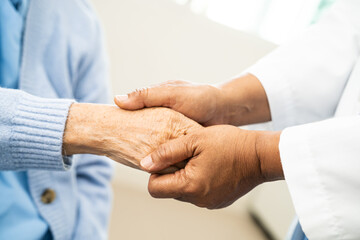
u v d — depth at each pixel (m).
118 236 1.24
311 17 1.44
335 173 0.43
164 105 0.55
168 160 0.49
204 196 0.49
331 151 0.44
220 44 1.41
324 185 0.44
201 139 0.48
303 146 0.45
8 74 0.58
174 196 0.50
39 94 0.60
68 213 0.63
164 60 1.41
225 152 0.47
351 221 0.43
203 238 1.39
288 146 0.45
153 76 1.43
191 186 0.48
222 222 1.54
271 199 1.49
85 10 0.69
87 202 0.67
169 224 1.40
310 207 0.44
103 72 0.70
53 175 0.62
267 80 0.59
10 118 0.47
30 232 0.59
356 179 0.43
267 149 0.47
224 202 0.51
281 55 0.61
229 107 0.59
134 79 1.43
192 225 1.45
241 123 0.62
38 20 0.61
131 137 0.51
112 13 1.31
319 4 1.42
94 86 0.68
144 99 0.53
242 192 0.50
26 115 0.47
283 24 1.47
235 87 0.59
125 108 0.52
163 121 0.52
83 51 0.66
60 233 0.61
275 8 1.44
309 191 0.44
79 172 0.67
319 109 0.60
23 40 0.60
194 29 1.37
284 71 0.60
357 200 0.43
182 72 1.44
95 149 0.51
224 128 0.49
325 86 0.58
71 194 0.64
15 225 0.58
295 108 0.60
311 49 0.60
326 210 0.44
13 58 0.59
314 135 0.45
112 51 1.37
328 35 0.60
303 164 0.45
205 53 1.42
